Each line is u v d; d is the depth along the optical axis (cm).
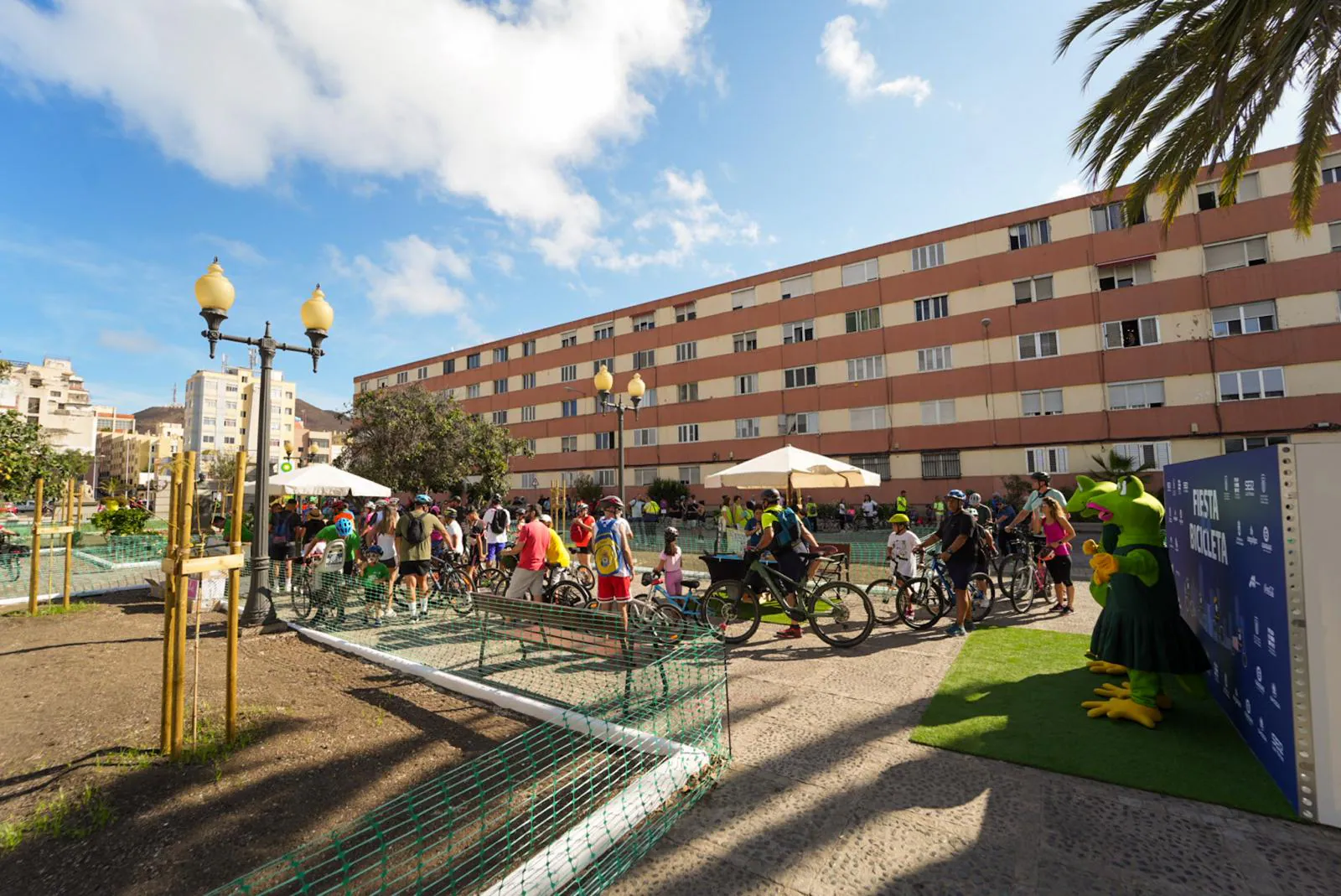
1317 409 1889
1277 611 300
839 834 271
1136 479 420
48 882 254
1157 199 2166
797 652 586
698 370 3288
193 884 250
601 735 378
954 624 634
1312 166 822
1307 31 591
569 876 240
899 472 2638
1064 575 745
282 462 1273
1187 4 708
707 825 281
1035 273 2381
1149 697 379
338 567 933
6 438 1102
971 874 240
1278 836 259
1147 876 236
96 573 1276
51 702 472
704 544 1817
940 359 2572
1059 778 314
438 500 2983
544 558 702
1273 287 1970
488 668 546
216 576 939
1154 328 2152
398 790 328
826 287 2898
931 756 343
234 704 389
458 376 4459
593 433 3694
